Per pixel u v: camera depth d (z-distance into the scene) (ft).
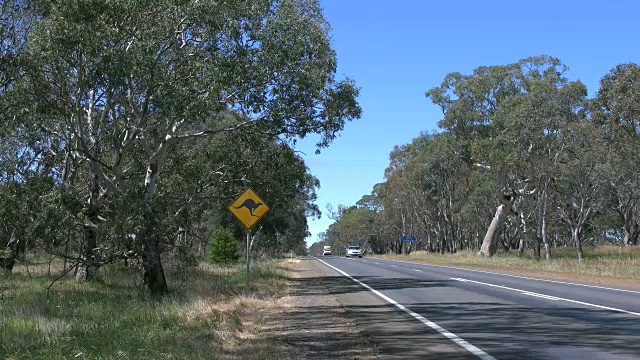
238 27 47.93
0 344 27.45
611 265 104.37
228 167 77.87
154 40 47.65
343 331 36.70
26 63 46.85
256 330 37.35
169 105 46.75
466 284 73.97
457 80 158.92
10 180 50.49
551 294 58.80
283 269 119.85
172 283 64.03
